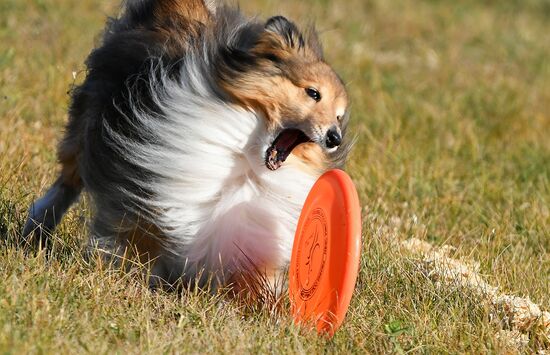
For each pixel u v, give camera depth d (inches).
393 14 1587.1
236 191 529.3
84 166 564.4
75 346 434.9
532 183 870.4
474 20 1665.8
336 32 1411.2
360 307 542.6
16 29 1114.1
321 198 521.3
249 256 537.0
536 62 1446.9
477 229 728.3
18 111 829.2
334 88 530.3
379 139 940.0
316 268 520.1
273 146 523.2
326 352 483.2
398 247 636.7
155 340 454.3
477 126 1061.8
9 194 644.1
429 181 836.0
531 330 550.9
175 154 515.8
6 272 506.3
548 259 662.5
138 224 531.8
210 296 532.1
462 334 523.5
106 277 517.7
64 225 615.2
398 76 1239.5
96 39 647.8
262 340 479.8
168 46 540.7
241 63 513.7
